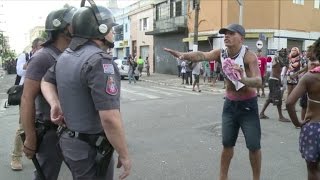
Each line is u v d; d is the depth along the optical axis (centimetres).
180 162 637
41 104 354
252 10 2722
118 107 265
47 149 359
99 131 272
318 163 404
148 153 692
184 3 3262
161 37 3738
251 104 469
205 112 1169
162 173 581
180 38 3375
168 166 615
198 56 484
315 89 390
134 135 843
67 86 271
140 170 595
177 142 777
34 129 344
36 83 340
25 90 340
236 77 450
